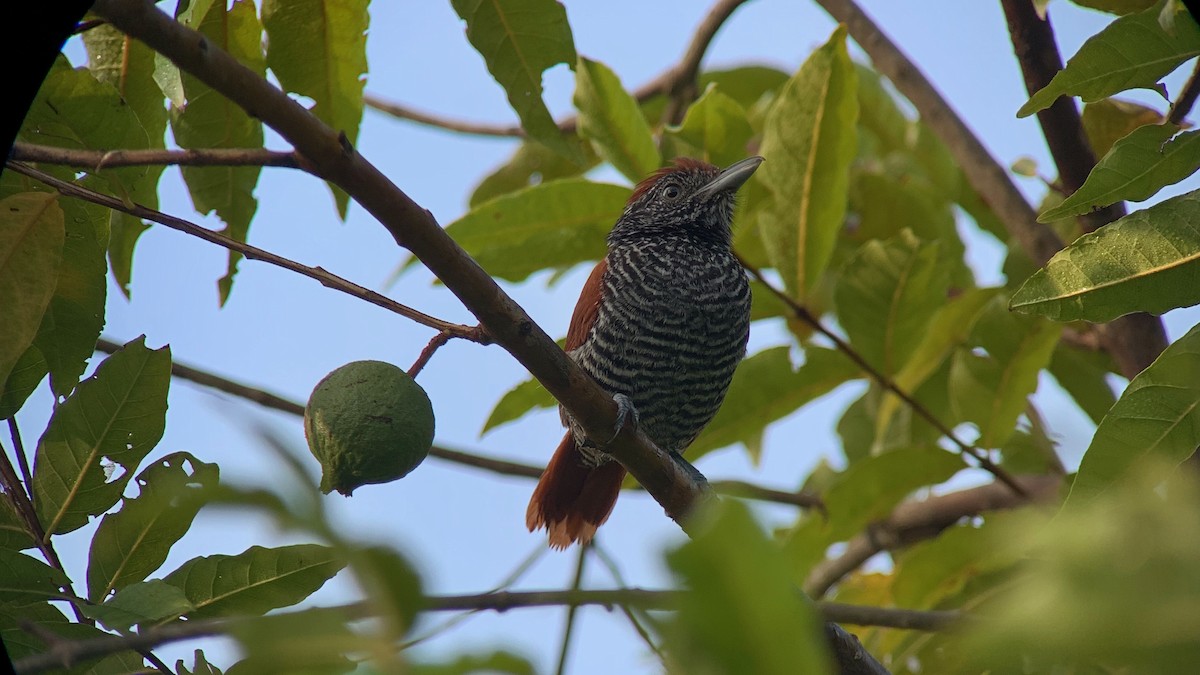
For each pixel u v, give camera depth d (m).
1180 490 3.18
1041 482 14.05
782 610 3.41
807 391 13.65
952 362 14.20
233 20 9.46
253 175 10.14
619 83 12.37
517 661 3.70
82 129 8.31
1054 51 10.70
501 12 9.45
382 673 3.53
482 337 7.97
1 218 7.78
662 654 4.30
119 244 9.98
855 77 12.06
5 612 7.25
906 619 8.85
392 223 7.21
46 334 8.23
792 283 12.73
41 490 7.81
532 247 13.17
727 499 3.51
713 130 13.52
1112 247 7.97
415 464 6.94
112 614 6.30
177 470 7.80
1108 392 13.70
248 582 7.34
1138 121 11.60
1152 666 2.99
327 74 9.70
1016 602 3.16
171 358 8.02
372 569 3.56
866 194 15.05
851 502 12.99
